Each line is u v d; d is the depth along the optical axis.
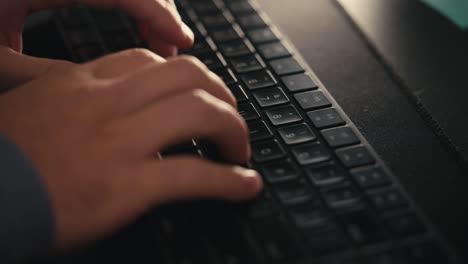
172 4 0.63
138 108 0.49
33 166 0.45
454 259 0.43
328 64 0.63
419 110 0.57
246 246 0.44
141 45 0.64
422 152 0.52
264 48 0.63
